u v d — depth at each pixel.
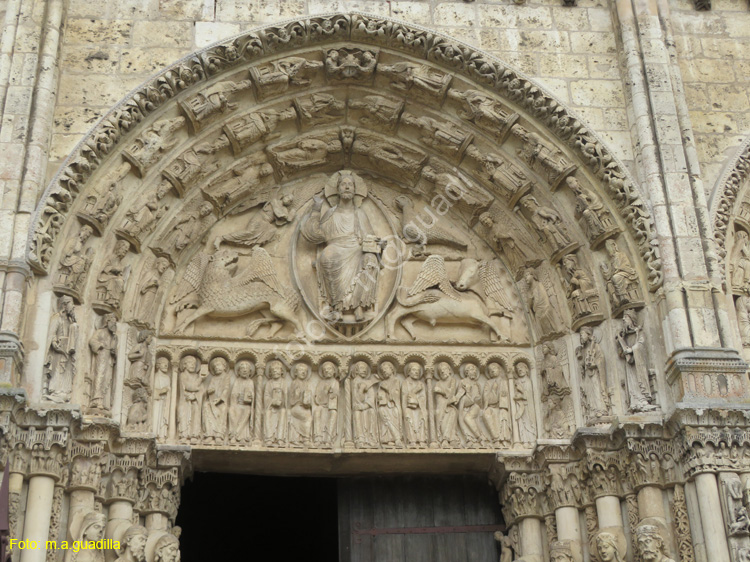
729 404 12.24
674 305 12.82
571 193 14.12
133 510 12.52
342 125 15.12
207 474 18.73
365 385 13.83
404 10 14.78
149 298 13.57
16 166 12.72
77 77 13.80
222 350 13.78
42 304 12.51
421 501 14.28
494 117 14.36
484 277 14.67
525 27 14.88
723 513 11.84
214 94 14.05
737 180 13.99
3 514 11.06
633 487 12.59
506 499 13.70
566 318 14.02
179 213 14.12
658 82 14.18
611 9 15.14
